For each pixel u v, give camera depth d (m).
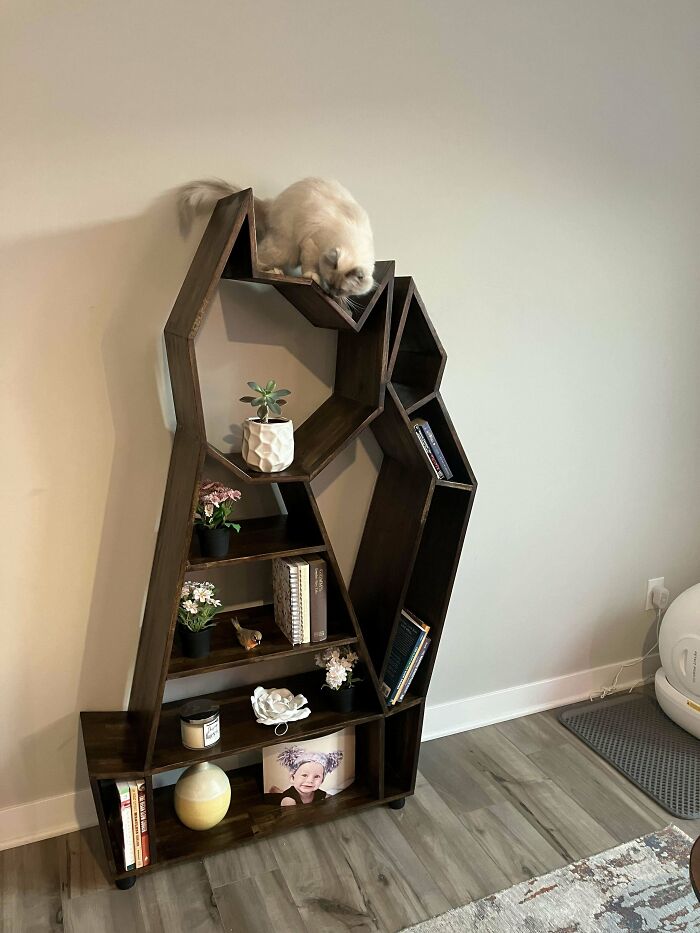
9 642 1.79
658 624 2.80
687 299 2.46
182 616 1.74
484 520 2.31
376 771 2.04
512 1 1.92
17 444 1.68
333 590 1.90
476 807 2.09
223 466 1.72
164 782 2.09
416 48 1.84
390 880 1.82
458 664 2.43
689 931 1.69
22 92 1.51
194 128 1.67
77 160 1.59
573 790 2.17
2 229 1.56
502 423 2.25
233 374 1.86
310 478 1.71
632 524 2.61
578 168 2.14
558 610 2.56
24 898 1.75
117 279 1.68
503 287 2.13
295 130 1.76
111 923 1.68
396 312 1.75
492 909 1.74
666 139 2.25
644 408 2.50
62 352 1.67
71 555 1.80
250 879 1.82
